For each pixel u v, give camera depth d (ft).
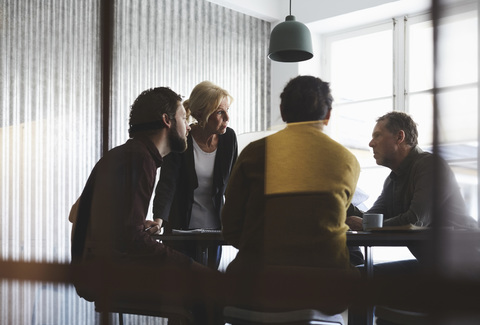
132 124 4.91
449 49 1.90
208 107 7.71
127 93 16.42
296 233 3.68
